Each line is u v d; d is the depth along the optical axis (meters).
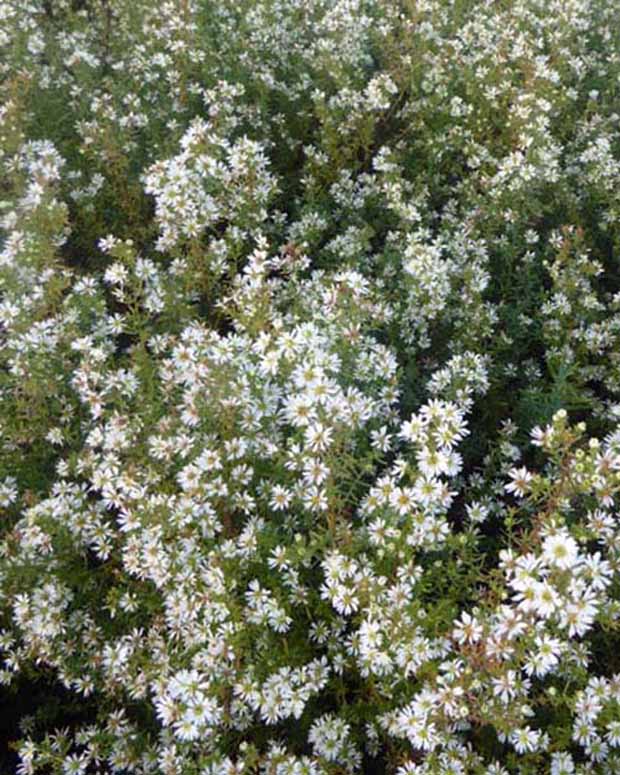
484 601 0.29
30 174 0.53
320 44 0.61
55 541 0.36
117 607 0.36
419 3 0.62
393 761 0.31
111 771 0.37
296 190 0.58
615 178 0.52
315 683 0.32
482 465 0.43
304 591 0.33
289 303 0.46
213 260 0.47
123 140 0.56
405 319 0.44
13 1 0.66
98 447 0.41
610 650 0.32
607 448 0.34
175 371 0.39
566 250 0.46
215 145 0.48
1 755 0.39
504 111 0.58
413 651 0.29
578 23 0.64
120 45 0.67
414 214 0.49
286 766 0.30
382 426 0.38
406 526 0.31
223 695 0.31
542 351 0.48
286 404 0.35
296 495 0.34
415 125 0.57
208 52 0.62
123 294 0.43
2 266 0.44
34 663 0.38
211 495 0.34
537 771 0.30
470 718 0.29
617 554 0.31
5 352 0.41
